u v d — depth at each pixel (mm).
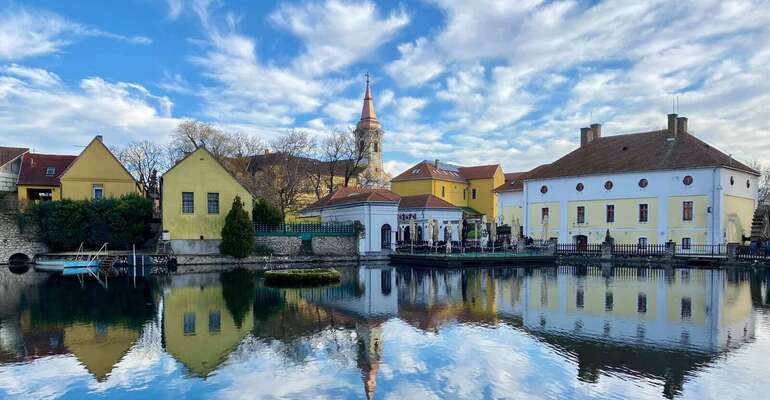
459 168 76750
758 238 37812
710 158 38625
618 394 8016
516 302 16938
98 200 37281
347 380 8789
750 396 7914
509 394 8047
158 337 12062
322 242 40625
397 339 11656
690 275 26812
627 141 46250
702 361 9727
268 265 35406
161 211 36781
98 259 32969
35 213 36906
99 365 9852
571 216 46375
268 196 60094
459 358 10047
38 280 25578
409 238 50344
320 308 15938
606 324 13188
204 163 37156
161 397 8102
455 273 28984
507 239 47625
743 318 13906
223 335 12188
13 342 11719
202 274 28594
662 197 40906
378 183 75312
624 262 37250
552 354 10289
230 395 8133
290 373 9234
